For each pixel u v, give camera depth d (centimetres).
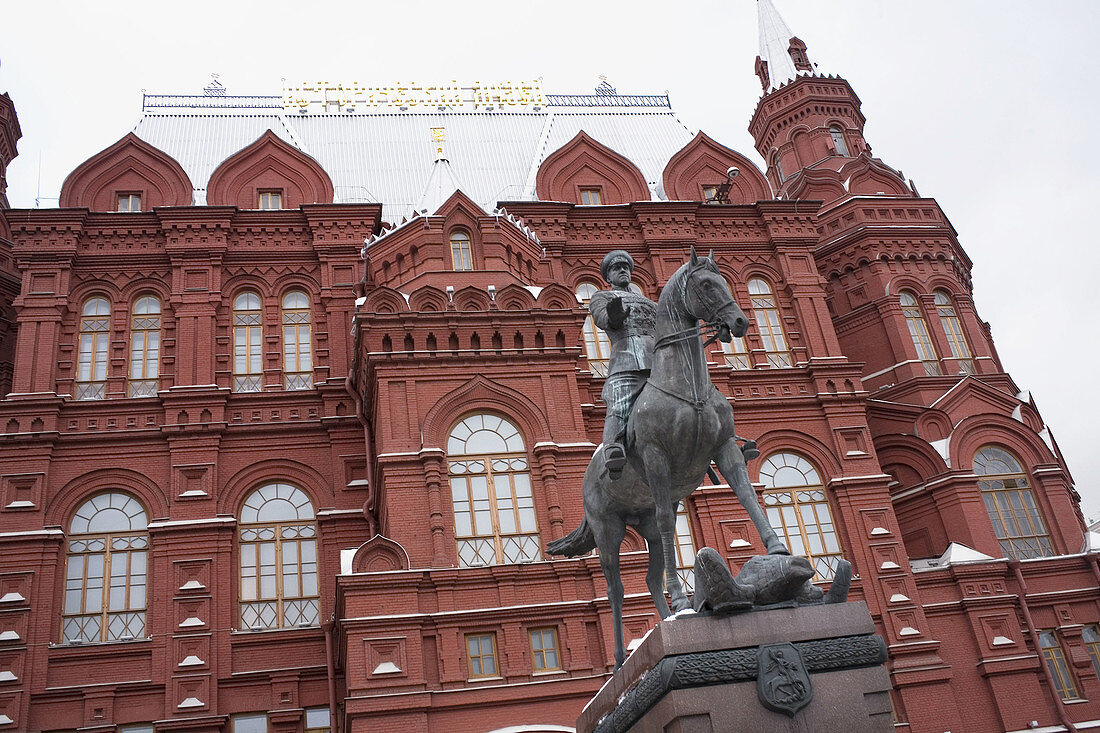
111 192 3412
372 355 2666
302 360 3184
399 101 4256
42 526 2752
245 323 3212
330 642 2683
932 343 3691
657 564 1191
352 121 4122
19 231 3164
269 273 3297
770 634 966
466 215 3066
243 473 2936
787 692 938
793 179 4241
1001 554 3177
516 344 2775
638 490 1153
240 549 2842
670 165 3819
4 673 2530
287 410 3047
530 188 3778
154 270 3234
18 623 2600
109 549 2784
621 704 1036
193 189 3569
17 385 2942
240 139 3891
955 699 2858
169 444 2919
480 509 2552
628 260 1269
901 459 3397
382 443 2588
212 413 2981
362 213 3400
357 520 2897
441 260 2969
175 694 2584
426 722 2259
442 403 2652
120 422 2945
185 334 3109
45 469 2822
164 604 2697
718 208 3616
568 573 2497
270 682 2662
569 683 2353
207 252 3241
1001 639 2973
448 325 2747
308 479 2966
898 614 2911
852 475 3125
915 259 3844
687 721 924
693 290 1075
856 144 4444
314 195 3512
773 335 3450
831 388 3272
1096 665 3048
